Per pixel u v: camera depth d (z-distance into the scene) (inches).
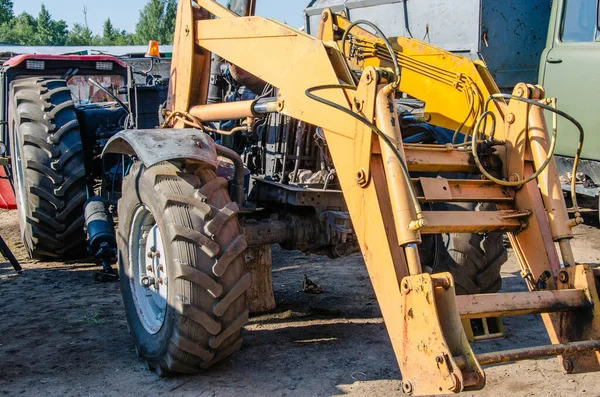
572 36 299.6
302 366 167.6
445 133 202.5
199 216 153.1
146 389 154.8
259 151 218.5
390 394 150.5
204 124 215.6
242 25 177.9
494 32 327.3
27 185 267.0
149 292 174.7
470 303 127.9
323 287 245.6
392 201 134.1
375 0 380.8
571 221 148.4
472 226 144.9
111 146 177.5
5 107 308.7
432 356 119.8
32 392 153.3
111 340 188.4
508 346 181.2
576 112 295.0
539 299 132.3
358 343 183.9
